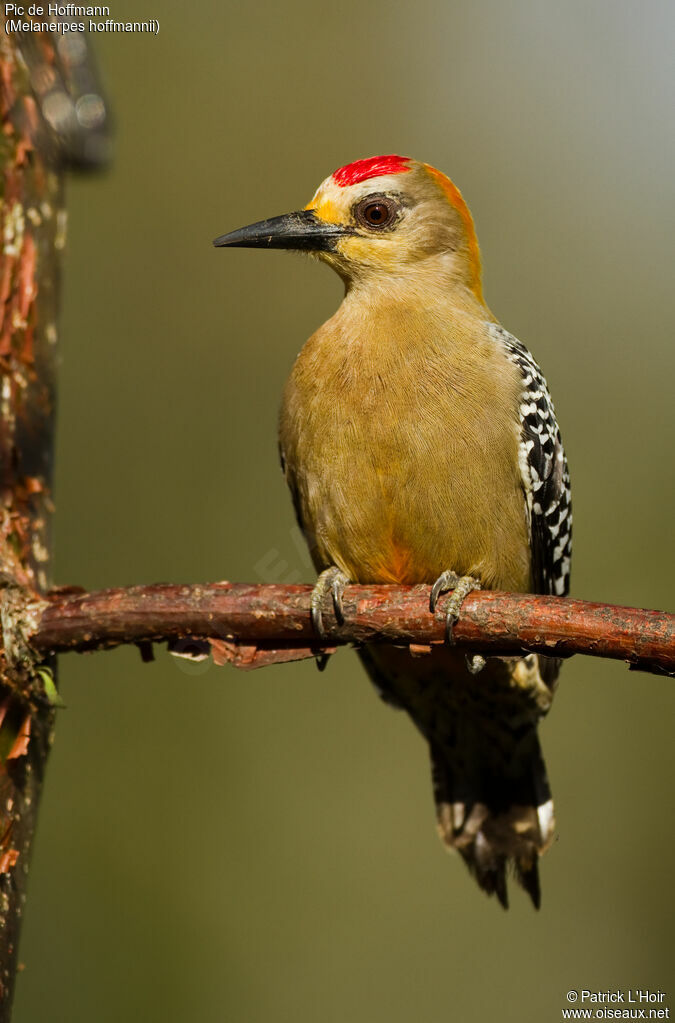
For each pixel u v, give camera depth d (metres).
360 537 8.03
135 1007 12.08
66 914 12.41
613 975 13.39
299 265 14.82
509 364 8.25
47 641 6.62
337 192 8.84
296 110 15.55
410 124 16.11
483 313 8.91
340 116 15.71
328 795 13.68
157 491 14.30
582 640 6.20
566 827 14.12
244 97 15.34
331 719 14.15
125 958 12.32
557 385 16.03
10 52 7.11
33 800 6.85
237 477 14.34
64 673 13.30
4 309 6.98
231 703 13.77
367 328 8.17
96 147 7.62
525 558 8.55
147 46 15.20
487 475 7.88
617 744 14.39
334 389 7.94
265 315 14.84
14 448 6.95
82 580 13.77
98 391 14.35
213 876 12.97
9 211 7.04
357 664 14.23
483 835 9.69
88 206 14.68
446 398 7.83
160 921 12.63
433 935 13.36
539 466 8.43
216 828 13.18
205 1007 12.29
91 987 12.03
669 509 15.40
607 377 16.08
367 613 6.68
